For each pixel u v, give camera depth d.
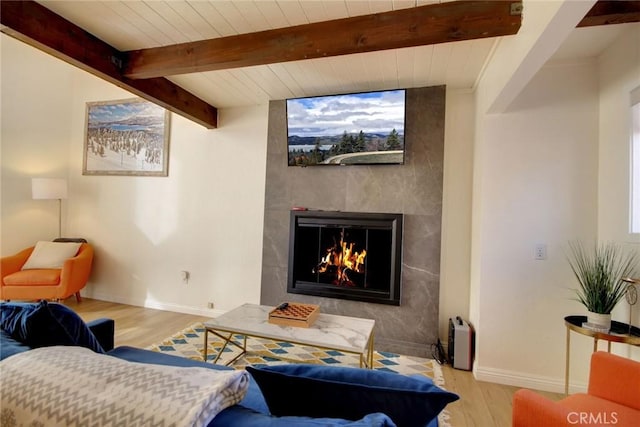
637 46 1.92
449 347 2.78
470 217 2.91
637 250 1.90
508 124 2.46
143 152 4.04
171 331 3.23
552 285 2.36
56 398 0.81
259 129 3.58
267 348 2.91
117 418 0.74
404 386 0.94
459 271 2.93
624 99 2.03
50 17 1.99
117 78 2.44
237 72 2.77
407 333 2.96
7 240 3.92
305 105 3.15
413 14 1.88
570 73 2.36
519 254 2.42
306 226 3.29
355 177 3.16
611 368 1.46
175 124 3.92
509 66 1.90
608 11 1.70
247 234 3.61
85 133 4.34
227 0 1.87
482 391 2.31
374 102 2.95
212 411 0.77
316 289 3.21
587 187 2.31
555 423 1.19
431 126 2.96
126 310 3.84
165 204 3.95
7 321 1.34
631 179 1.97
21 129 4.01
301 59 2.17
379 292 3.03
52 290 3.53
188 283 3.82
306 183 3.31
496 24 1.74
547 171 2.38
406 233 3.00
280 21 2.05
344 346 1.91
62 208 4.40
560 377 2.34
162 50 2.38
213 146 3.75
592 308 1.91
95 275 4.25
